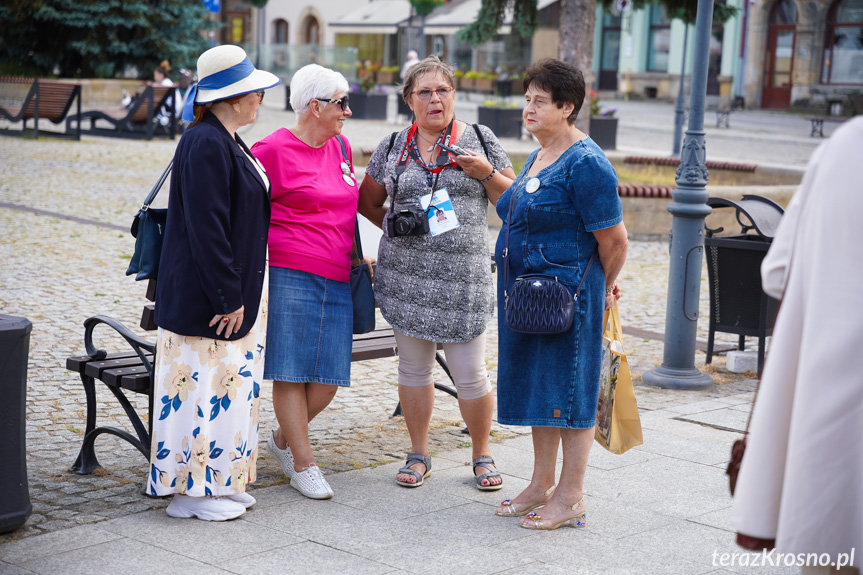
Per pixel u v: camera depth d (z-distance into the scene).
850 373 2.21
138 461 4.43
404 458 4.63
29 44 29.47
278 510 3.88
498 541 3.60
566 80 3.65
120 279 8.35
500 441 4.91
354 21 43.38
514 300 3.61
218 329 3.63
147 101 19.58
